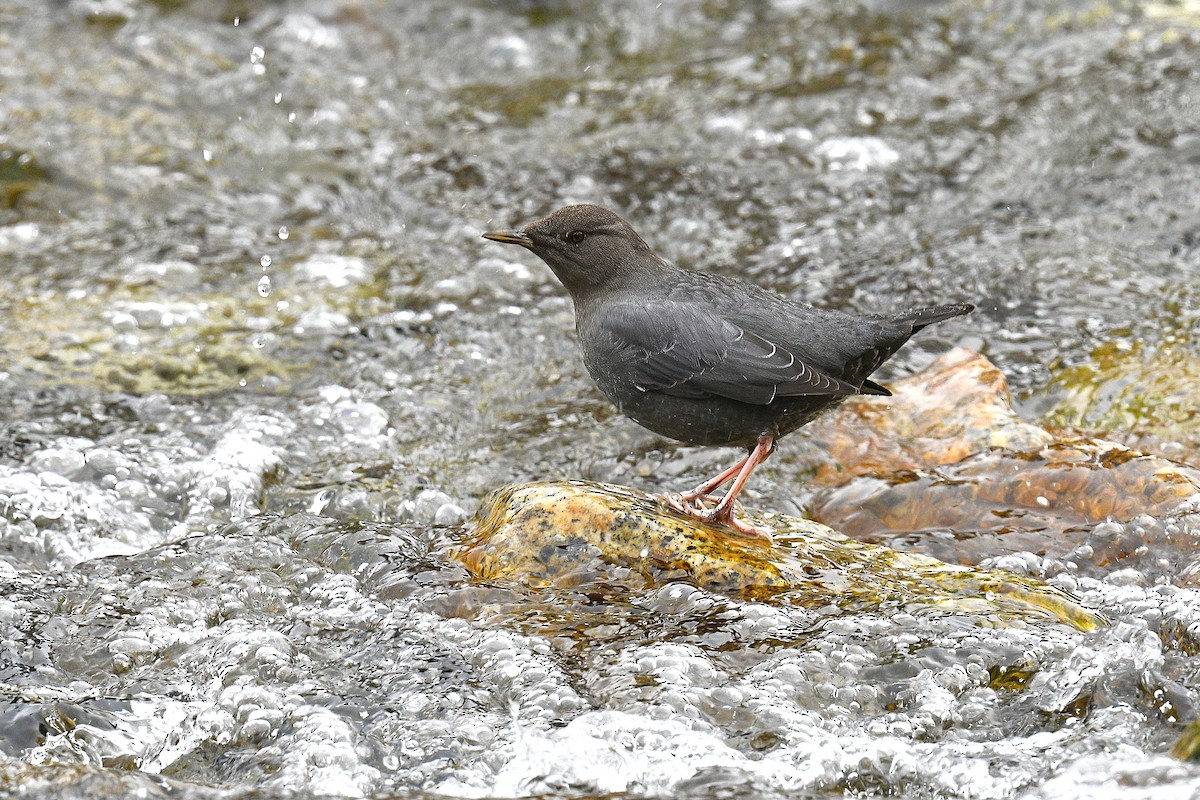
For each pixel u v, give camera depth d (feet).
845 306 42.80
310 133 55.11
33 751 22.34
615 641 25.23
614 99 58.03
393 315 42.50
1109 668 24.11
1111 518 29.94
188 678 24.98
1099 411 36.17
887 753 22.24
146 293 42.93
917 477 32.17
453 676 24.54
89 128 53.26
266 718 23.45
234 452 35.04
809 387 28.02
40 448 34.55
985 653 24.53
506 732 22.85
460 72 61.57
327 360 39.96
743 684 23.97
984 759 21.91
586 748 22.36
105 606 27.43
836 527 31.71
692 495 29.91
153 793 19.94
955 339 40.65
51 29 60.70
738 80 58.65
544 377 39.81
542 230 31.14
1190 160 49.24
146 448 35.06
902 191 49.70
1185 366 37.60
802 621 25.62
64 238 46.47
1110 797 20.34
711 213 49.01
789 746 22.47
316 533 30.22
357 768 22.00
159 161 51.85
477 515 30.71
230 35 62.69
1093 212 47.11
